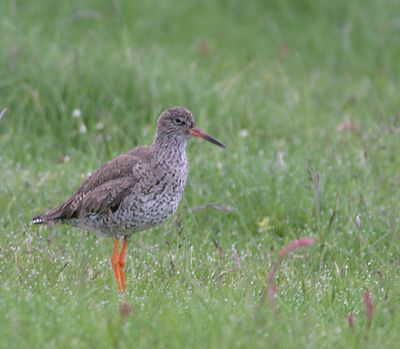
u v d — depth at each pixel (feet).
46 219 37.45
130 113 52.65
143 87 54.49
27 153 49.14
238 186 44.86
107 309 29.50
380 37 70.13
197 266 36.27
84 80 53.93
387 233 39.86
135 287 33.68
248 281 34.42
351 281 35.22
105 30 66.69
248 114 54.44
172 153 36.45
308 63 68.13
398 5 72.54
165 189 35.86
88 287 32.09
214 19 72.84
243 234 42.32
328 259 38.96
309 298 33.06
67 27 66.69
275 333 27.58
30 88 50.98
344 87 64.80
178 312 29.50
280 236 42.50
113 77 54.44
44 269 34.35
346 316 31.37
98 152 49.19
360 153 48.37
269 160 47.24
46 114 52.34
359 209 42.50
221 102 55.47
